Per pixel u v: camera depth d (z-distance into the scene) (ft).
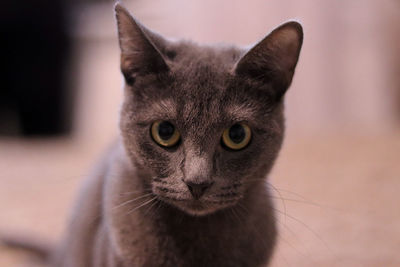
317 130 3.56
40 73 4.66
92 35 4.71
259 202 1.07
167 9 4.11
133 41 0.99
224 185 0.96
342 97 3.72
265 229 1.08
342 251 1.40
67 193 2.12
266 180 1.09
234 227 1.03
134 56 1.00
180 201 0.95
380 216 1.65
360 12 3.66
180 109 0.96
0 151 3.28
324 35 3.68
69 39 4.60
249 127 0.99
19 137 4.53
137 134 1.00
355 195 1.88
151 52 0.98
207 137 0.95
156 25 4.13
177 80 0.98
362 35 3.68
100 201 1.18
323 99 3.72
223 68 1.00
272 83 1.02
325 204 1.78
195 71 0.99
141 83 1.01
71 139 4.14
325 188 1.98
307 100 3.73
